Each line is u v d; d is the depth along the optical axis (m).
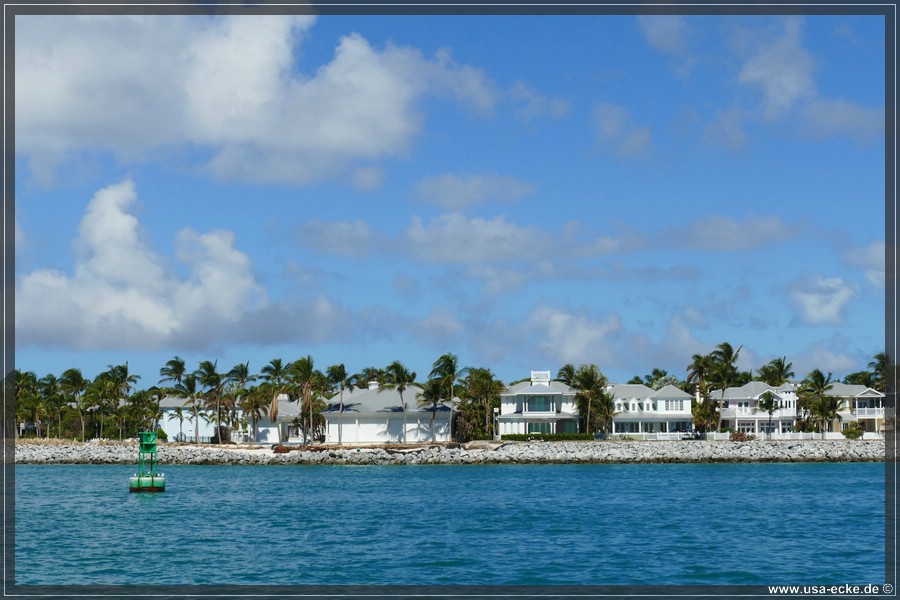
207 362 175.00
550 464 141.75
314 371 170.75
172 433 196.75
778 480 108.88
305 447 151.38
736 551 56.16
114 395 187.50
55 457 154.75
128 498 90.81
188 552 56.72
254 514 75.88
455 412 163.12
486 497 89.00
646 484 103.62
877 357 186.50
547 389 168.00
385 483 106.69
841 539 60.62
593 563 52.25
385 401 164.00
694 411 179.88
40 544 60.09
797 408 185.50
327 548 57.91
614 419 175.00
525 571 50.06
